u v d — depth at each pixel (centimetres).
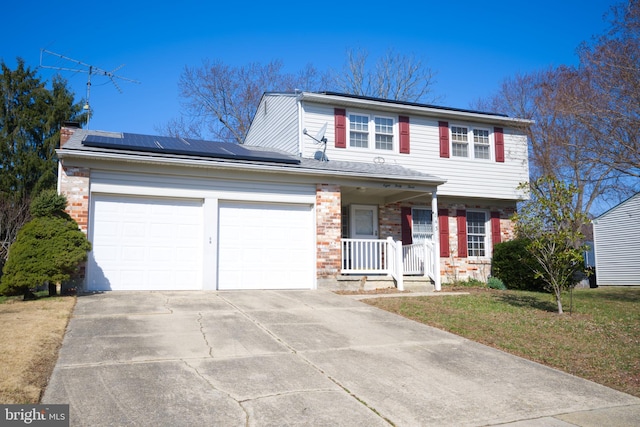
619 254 2412
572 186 1125
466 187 1889
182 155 1274
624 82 1545
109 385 554
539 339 880
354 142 1756
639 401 607
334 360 699
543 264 1159
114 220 1197
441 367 696
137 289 1198
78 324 818
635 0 1544
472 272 1905
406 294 1355
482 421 518
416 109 1819
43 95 3144
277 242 1356
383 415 518
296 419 494
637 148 1530
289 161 1401
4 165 2962
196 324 859
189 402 520
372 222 1741
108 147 1204
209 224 1273
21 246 1041
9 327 752
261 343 763
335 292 1351
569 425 521
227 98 3534
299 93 1695
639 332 936
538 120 2375
